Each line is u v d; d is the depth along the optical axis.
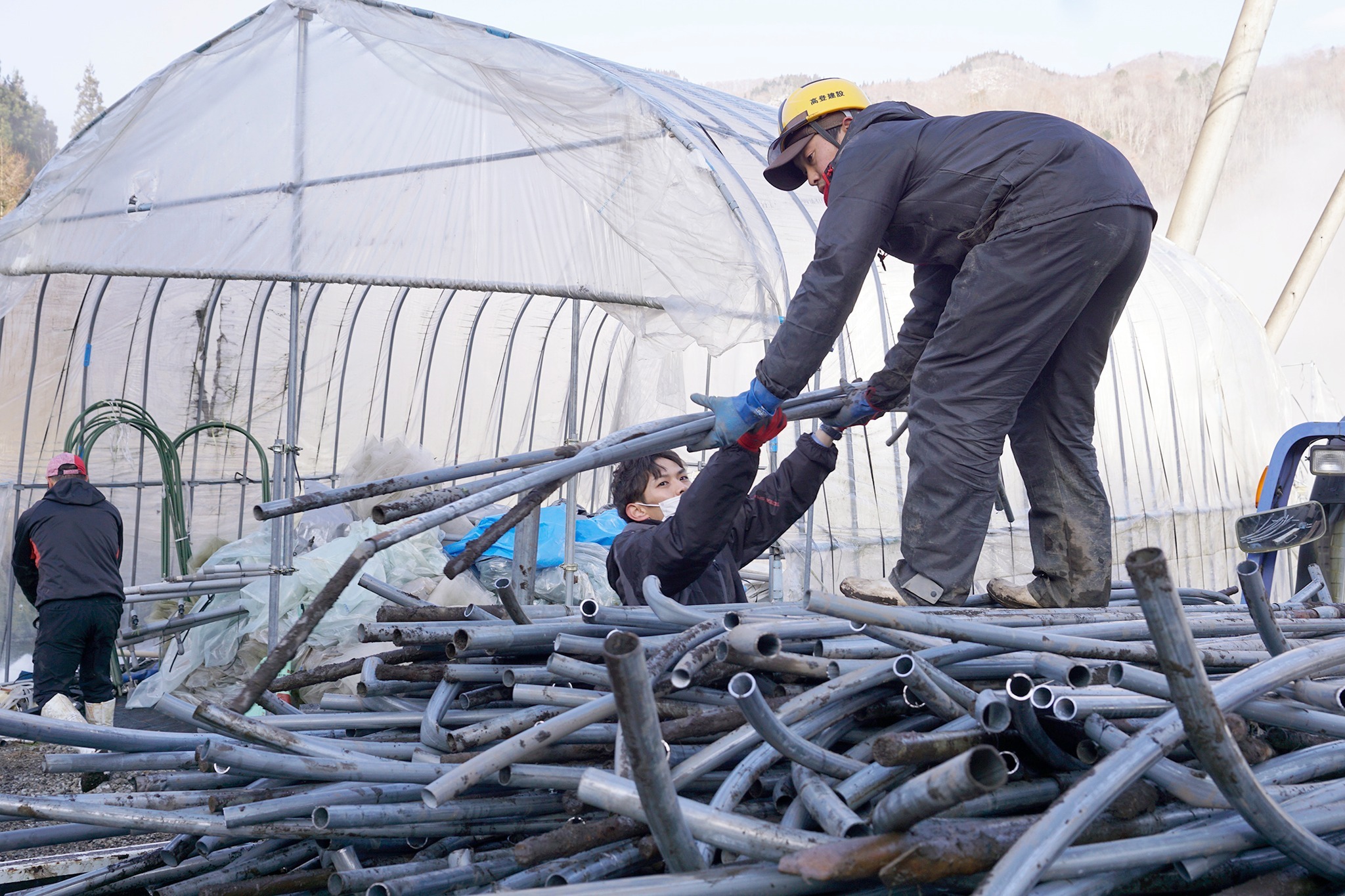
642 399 8.99
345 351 9.34
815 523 7.20
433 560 6.38
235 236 5.29
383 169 5.39
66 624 6.01
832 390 3.24
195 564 7.27
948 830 1.47
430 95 5.44
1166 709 1.87
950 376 2.69
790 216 6.63
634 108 5.14
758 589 7.32
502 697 2.32
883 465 7.39
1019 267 2.59
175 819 1.99
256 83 5.38
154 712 6.54
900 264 7.57
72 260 5.29
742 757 1.89
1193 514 8.65
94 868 3.15
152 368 8.67
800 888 1.52
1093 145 2.66
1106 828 1.62
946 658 1.95
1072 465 2.86
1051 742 1.71
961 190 2.68
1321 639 2.57
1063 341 2.83
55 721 2.09
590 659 2.23
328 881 2.07
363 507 6.99
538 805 2.04
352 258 5.27
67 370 8.23
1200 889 1.67
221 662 6.26
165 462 7.01
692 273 5.07
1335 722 1.81
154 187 5.34
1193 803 1.63
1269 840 1.53
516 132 5.47
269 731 2.01
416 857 2.03
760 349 7.80
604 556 6.39
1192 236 14.59
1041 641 1.93
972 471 2.65
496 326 9.80
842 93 3.02
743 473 2.81
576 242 5.25
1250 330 9.75
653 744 1.37
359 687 2.41
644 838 1.78
